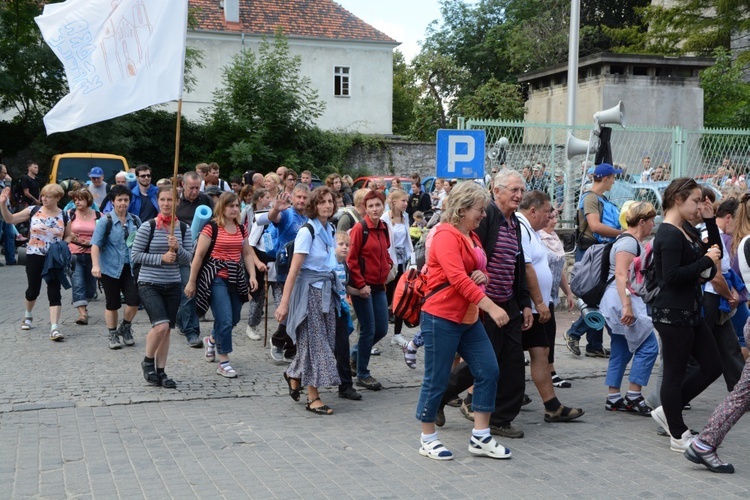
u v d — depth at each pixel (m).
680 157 13.14
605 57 23.64
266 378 7.96
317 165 33.22
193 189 10.23
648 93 24.25
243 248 8.18
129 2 7.39
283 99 31.98
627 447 5.90
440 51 51.88
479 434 5.63
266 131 31.52
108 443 5.87
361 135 34.28
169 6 7.40
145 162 31.95
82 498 4.77
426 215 17.81
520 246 6.05
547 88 26.38
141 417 6.58
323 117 40.81
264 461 5.50
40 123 28.92
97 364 8.41
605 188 9.13
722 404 5.33
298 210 9.09
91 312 11.57
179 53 7.43
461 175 9.91
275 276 9.25
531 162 12.11
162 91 7.39
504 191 5.98
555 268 8.20
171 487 4.97
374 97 41.62
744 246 6.47
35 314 11.42
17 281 15.29
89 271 10.66
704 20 34.06
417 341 8.39
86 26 7.38
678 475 5.27
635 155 13.18
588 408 7.08
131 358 8.69
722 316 6.50
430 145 34.78
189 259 7.68
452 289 5.41
